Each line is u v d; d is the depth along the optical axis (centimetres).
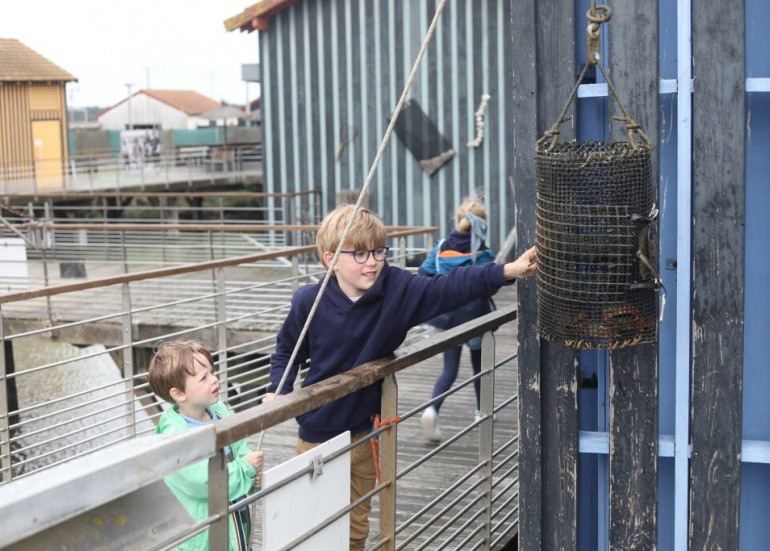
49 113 3684
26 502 145
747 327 265
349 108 1343
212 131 4034
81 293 1135
